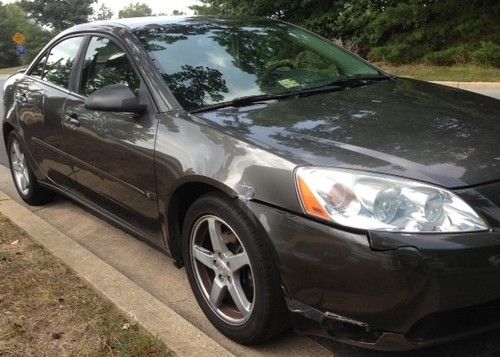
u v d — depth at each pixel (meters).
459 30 15.56
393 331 2.47
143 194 3.53
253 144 2.88
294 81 3.77
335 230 2.49
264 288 2.77
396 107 3.29
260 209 2.71
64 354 2.93
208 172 2.96
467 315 2.54
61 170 4.60
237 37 4.07
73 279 3.69
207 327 3.28
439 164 2.60
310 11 18.59
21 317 3.27
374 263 2.40
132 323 3.14
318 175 2.59
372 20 17.12
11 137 5.55
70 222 5.00
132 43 3.88
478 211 2.45
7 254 4.11
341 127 2.99
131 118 3.58
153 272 3.99
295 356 2.93
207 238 3.21
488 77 12.56
